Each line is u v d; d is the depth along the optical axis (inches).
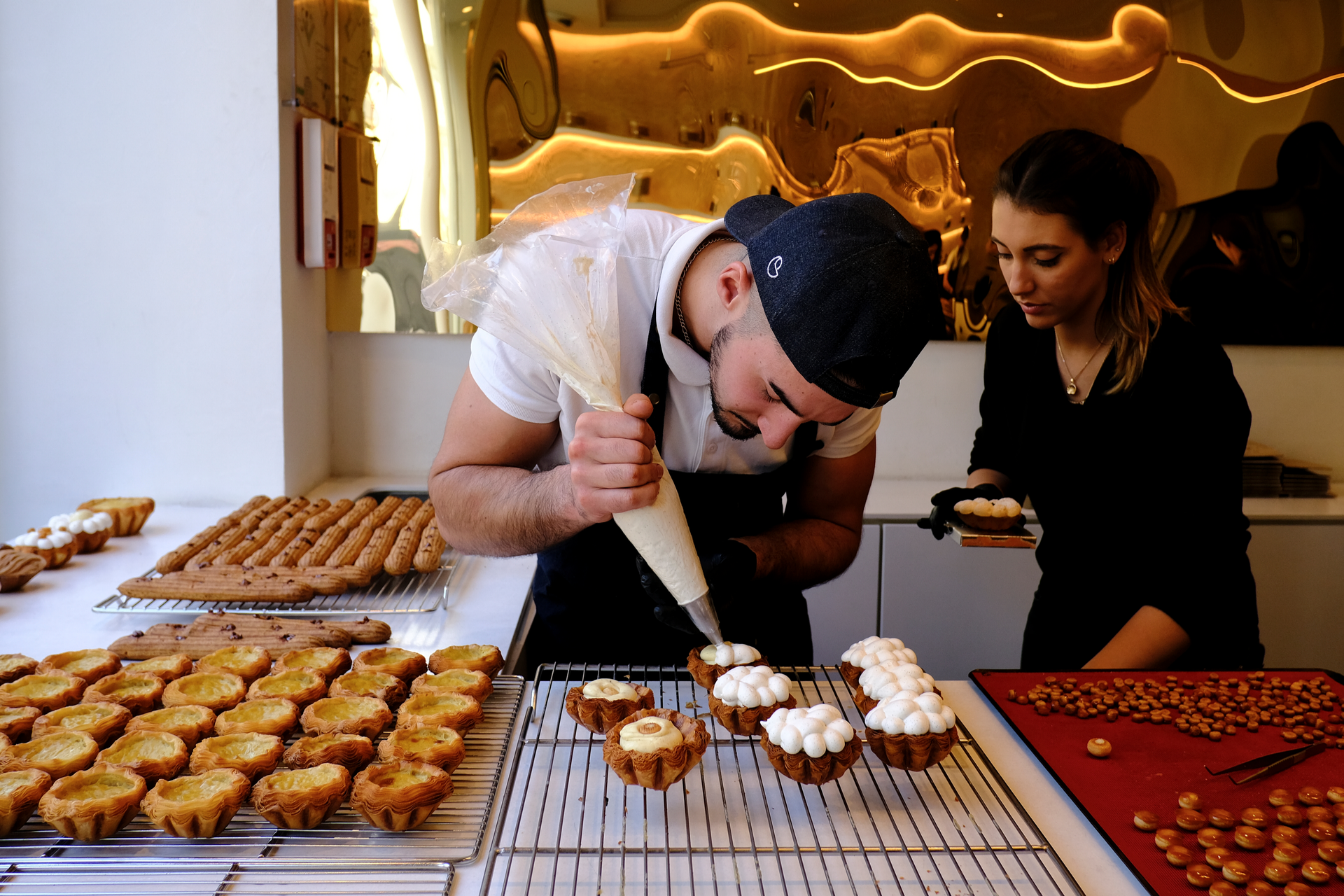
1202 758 45.9
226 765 40.8
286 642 56.7
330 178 98.6
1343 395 119.5
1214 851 37.4
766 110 109.3
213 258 92.7
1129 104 110.7
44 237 91.9
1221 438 62.9
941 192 111.6
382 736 46.4
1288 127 111.4
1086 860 37.7
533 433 54.1
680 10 107.1
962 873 35.9
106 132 90.4
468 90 107.0
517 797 40.4
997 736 48.2
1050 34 109.3
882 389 38.5
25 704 47.0
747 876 35.6
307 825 38.1
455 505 52.2
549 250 43.9
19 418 94.8
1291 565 106.1
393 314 110.9
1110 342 66.5
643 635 62.0
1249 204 113.0
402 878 34.6
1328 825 39.2
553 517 47.6
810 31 108.0
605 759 41.4
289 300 96.4
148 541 83.0
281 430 96.0
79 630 61.6
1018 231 64.3
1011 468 81.6
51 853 36.4
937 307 39.0
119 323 93.6
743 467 57.3
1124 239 64.3
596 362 42.7
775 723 42.1
